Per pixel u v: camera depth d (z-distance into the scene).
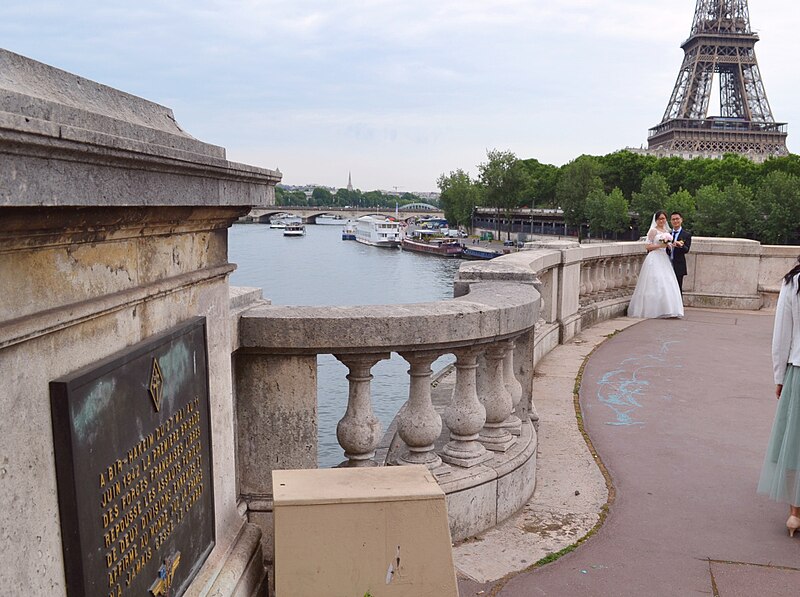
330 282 65.75
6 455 1.74
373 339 3.84
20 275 1.80
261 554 3.59
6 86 1.87
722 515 4.70
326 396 16.75
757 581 3.85
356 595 2.94
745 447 6.00
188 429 2.79
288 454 3.88
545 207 138.38
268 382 3.84
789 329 4.35
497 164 119.38
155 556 2.49
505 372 5.19
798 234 85.38
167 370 2.60
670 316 12.97
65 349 1.99
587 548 4.20
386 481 3.15
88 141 1.77
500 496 4.50
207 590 2.87
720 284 14.62
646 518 4.62
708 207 90.38
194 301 2.94
